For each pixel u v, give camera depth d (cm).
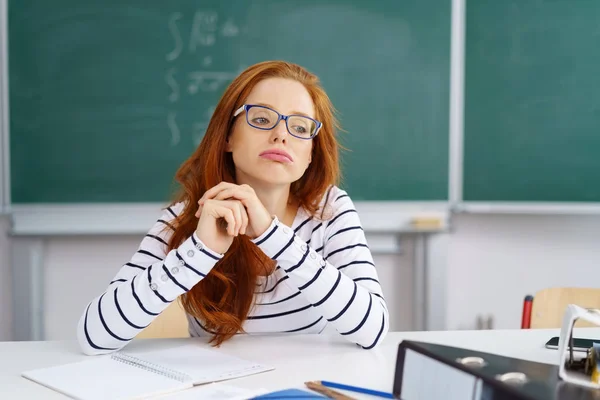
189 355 98
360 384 86
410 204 251
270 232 100
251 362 94
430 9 247
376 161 249
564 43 245
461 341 109
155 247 115
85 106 238
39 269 244
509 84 247
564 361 78
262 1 243
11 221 239
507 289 264
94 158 240
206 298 111
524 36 246
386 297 263
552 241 262
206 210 98
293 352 102
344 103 247
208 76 243
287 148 107
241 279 113
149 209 244
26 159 237
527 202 249
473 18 247
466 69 248
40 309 244
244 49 243
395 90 248
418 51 247
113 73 239
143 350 102
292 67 115
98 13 237
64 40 236
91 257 250
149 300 97
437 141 250
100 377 86
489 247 263
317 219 123
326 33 245
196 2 241
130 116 241
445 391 72
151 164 243
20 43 234
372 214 250
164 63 241
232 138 113
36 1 234
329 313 102
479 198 251
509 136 248
